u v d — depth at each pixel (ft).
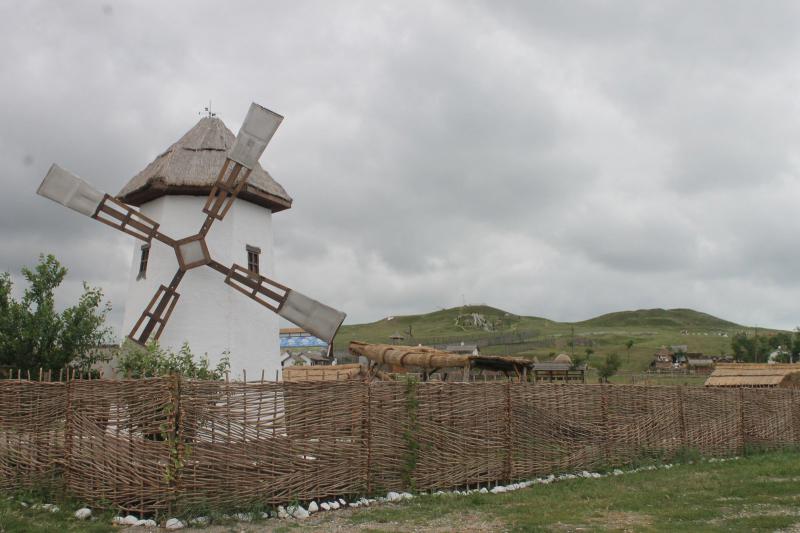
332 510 36.50
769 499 40.96
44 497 35.55
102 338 57.82
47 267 57.16
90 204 47.09
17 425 36.78
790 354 276.00
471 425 44.42
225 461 33.99
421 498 39.50
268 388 35.73
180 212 50.67
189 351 45.11
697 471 53.31
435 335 503.61
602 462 52.65
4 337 53.16
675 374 243.81
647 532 31.76
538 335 431.02
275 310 48.80
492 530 32.48
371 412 39.45
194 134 54.44
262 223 54.54
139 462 33.22
